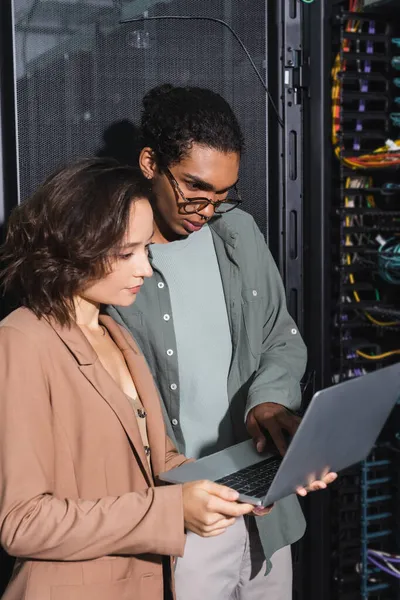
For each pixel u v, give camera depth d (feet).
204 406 5.29
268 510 3.96
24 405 3.53
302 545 6.76
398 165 5.97
